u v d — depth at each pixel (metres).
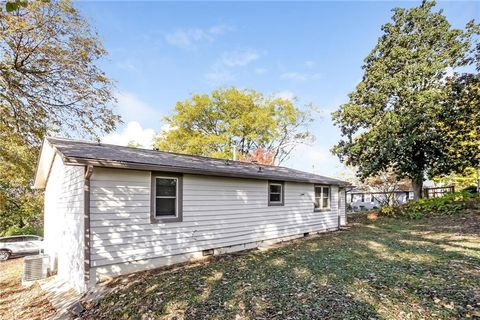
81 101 10.04
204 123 24.56
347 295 4.11
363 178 17.78
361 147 17.22
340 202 13.75
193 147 22.25
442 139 14.97
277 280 4.98
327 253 7.04
